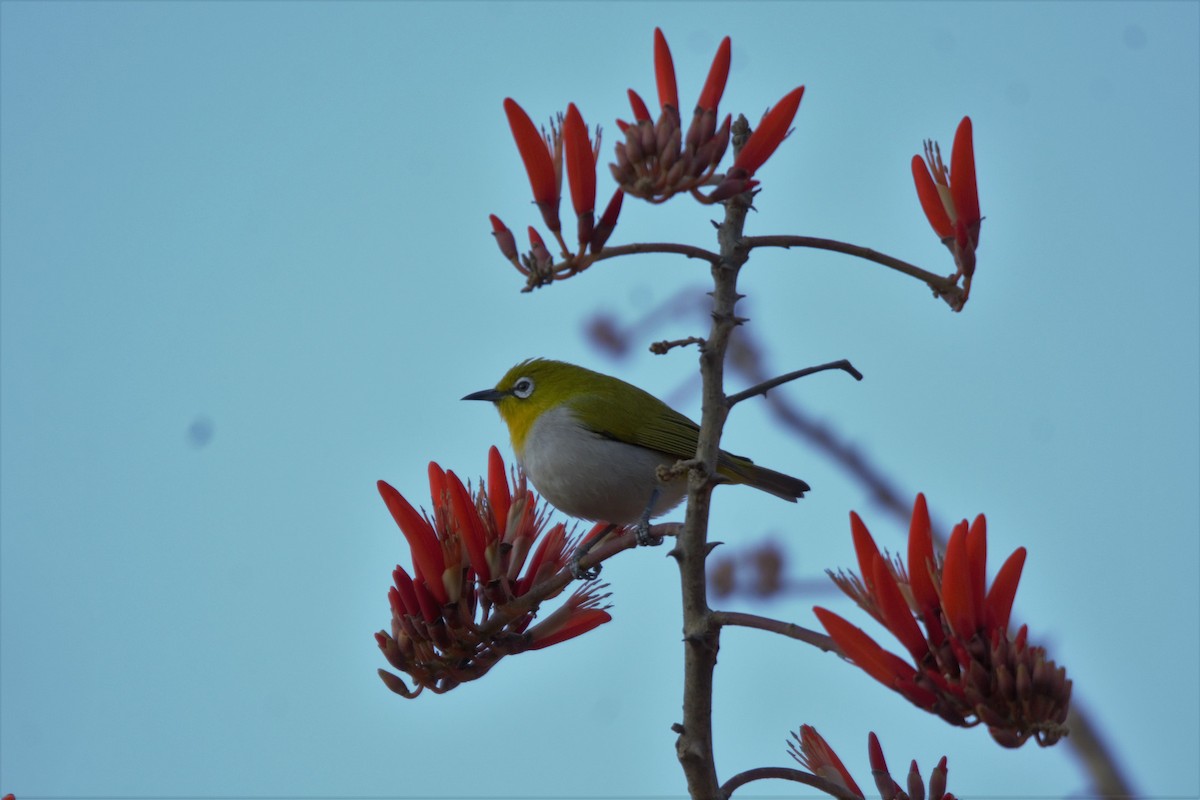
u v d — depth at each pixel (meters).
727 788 6.15
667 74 6.18
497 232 6.48
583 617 7.11
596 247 6.29
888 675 5.48
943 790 6.48
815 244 6.46
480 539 6.97
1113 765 7.14
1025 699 5.26
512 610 6.95
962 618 5.39
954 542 5.40
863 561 5.56
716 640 6.10
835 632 5.50
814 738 6.93
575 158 6.20
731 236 6.39
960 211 6.64
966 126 6.66
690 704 6.12
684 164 6.00
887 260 6.64
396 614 7.11
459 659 7.06
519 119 6.34
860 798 6.25
